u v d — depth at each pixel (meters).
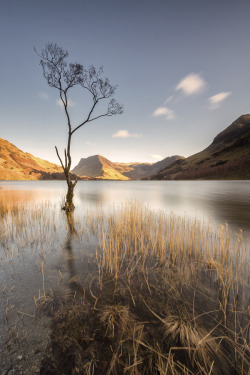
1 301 3.35
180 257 5.39
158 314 2.99
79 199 21.97
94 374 2.04
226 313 3.02
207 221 9.70
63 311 3.06
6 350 2.36
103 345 2.41
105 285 3.90
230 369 2.11
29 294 3.58
